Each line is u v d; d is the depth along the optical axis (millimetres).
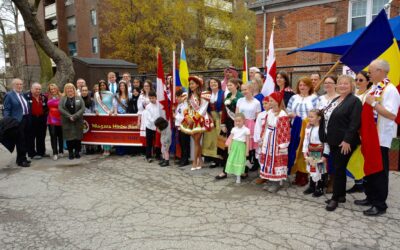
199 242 3482
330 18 14156
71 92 7184
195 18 29312
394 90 3881
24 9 10969
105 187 5434
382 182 4023
